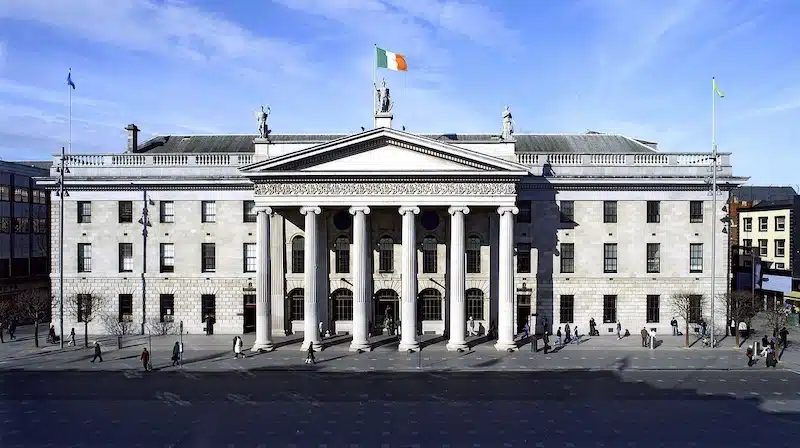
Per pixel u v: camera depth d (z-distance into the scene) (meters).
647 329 56.22
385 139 49.25
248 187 57.06
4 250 67.31
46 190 74.81
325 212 55.16
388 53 51.69
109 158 57.66
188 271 57.41
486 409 33.00
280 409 33.09
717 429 29.52
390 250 56.00
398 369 42.94
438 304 56.22
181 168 57.06
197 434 28.91
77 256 57.72
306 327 49.84
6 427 30.08
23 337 56.75
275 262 55.62
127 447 27.17
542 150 61.69
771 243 75.75
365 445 27.36
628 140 63.91
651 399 35.00
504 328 49.38
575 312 56.19
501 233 49.66
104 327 57.41
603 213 56.09
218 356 47.41
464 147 52.06
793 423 30.45
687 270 56.25
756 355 46.25
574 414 32.03
